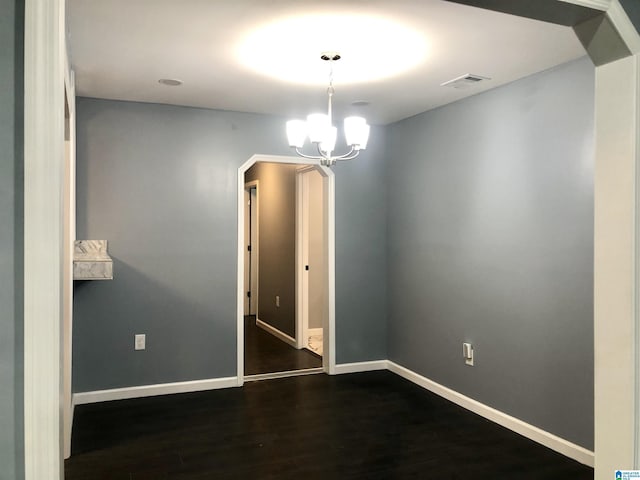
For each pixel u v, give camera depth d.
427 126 4.56
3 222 1.21
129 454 3.26
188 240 4.49
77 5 2.44
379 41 2.88
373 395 4.42
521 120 3.57
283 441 3.46
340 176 5.05
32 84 1.20
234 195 4.63
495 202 3.80
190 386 4.50
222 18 2.59
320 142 3.19
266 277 7.08
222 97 4.12
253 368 5.21
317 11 2.51
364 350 5.19
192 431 3.62
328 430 3.65
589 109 3.08
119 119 4.26
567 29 2.71
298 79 3.61
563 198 3.25
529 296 3.51
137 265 4.34
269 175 6.94
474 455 3.25
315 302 6.80
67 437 3.19
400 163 4.98
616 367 1.99
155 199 4.38
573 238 3.19
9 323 1.21
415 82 3.67
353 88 3.82
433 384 4.50
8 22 1.21
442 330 4.40
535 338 3.47
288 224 6.31
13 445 1.22
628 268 1.95
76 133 4.13
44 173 1.20
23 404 1.22
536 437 3.45
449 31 2.74
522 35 2.79
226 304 4.62
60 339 1.24
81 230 4.17
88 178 4.18
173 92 3.98
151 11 2.51
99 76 3.57
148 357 4.39
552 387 3.35
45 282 1.21
